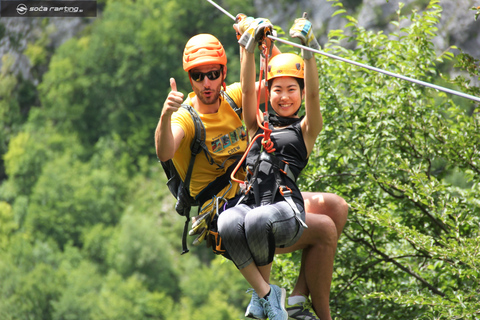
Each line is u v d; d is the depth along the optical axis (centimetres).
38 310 9969
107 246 11006
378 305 1549
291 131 803
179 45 12912
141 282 10356
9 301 9956
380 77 1683
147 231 10706
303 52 744
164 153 769
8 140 13375
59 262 10694
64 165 12044
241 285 9912
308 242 852
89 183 11844
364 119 1605
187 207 899
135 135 12638
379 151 1627
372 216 1338
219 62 804
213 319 9331
